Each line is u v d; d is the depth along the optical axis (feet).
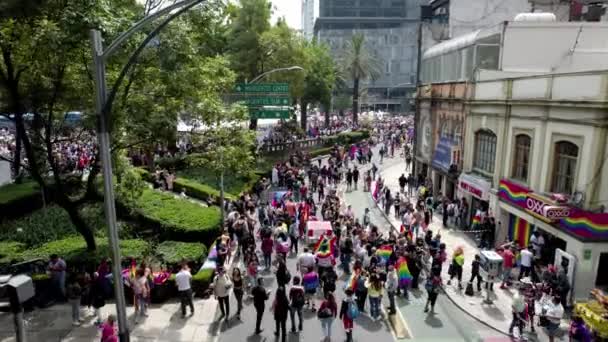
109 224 30.42
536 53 71.46
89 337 39.04
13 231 61.72
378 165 141.69
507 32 71.00
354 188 110.52
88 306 43.01
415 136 112.06
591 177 46.01
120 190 56.08
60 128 53.01
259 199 84.84
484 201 70.08
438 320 44.62
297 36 142.82
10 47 43.27
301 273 48.44
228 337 40.42
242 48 130.52
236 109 59.72
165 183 90.79
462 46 79.92
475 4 103.91
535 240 53.21
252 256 51.34
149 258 51.70
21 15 38.96
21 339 23.21
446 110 87.76
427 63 103.81
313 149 159.84
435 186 95.66
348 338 39.42
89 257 50.24
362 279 45.65
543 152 54.39
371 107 406.62
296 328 42.29
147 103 47.16
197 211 67.82
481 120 71.41
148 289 43.80
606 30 70.08
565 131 50.19
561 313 38.24
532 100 55.57
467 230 74.02
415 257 52.26
